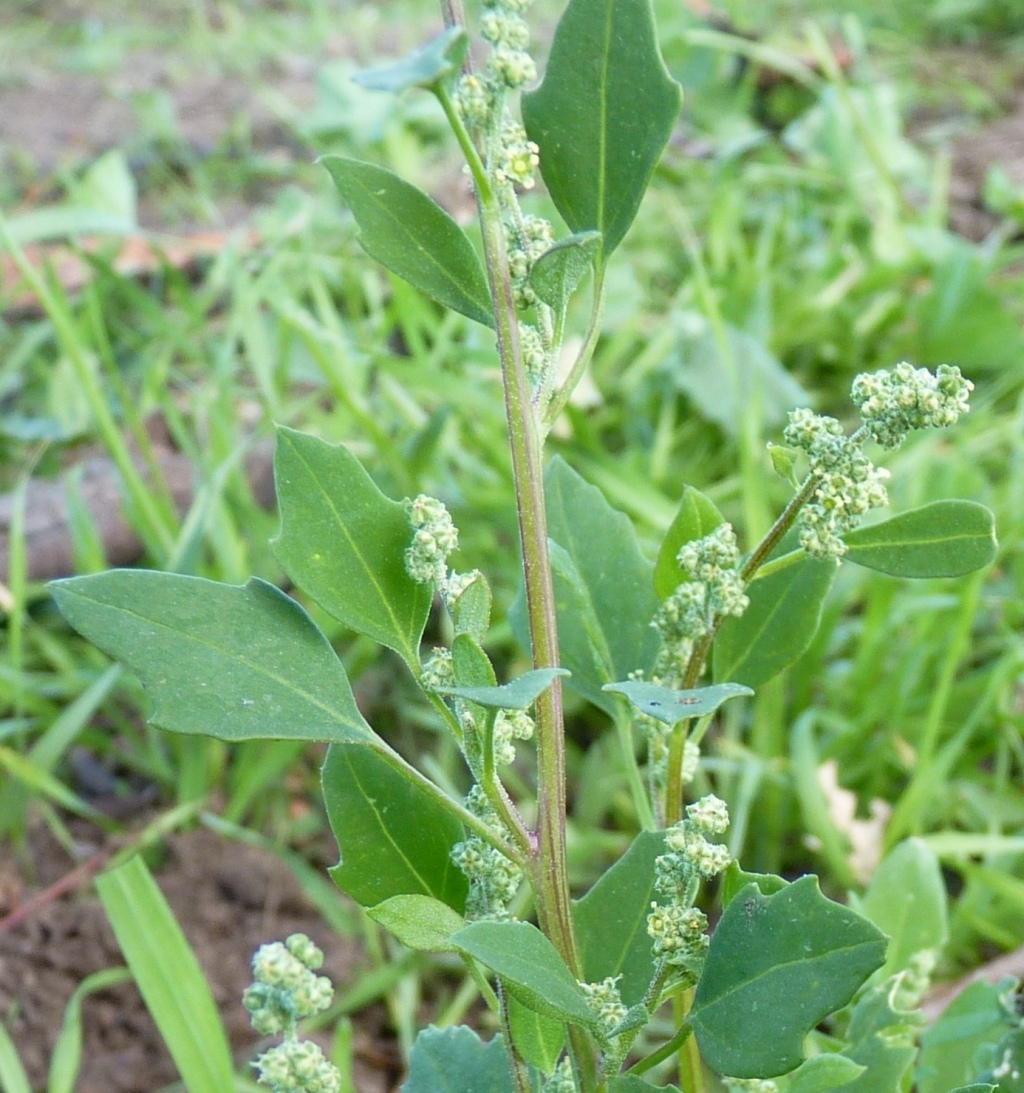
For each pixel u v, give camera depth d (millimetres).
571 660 232
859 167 792
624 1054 172
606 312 633
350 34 1106
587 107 175
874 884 281
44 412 623
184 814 415
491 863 187
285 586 481
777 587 222
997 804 401
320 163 174
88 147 905
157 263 701
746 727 449
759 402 495
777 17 1058
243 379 643
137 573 166
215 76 1036
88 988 341
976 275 626
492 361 555
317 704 167
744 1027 157
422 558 166
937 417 167
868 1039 234
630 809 420
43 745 410
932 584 452
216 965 375
